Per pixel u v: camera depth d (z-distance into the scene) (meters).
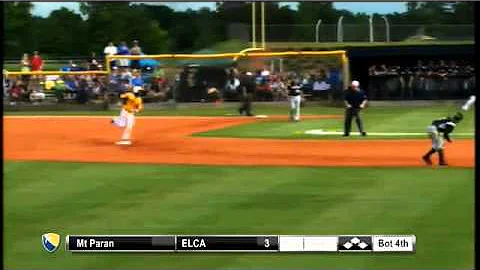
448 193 11.86
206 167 14.90
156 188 12.62
